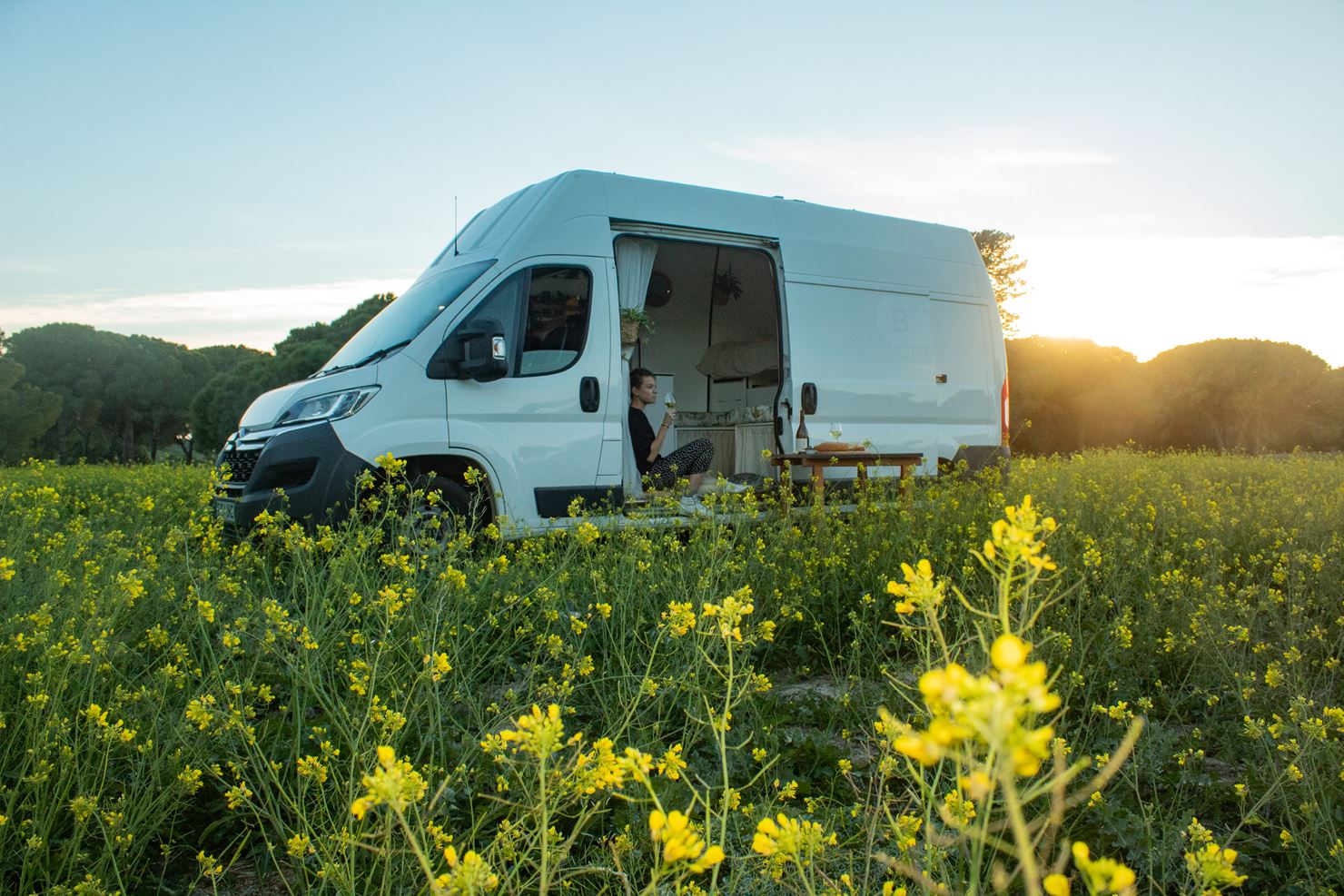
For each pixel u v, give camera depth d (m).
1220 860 1.05
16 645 2.58
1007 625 0.83
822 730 3.17
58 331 65.62
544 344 6.34
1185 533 5.85
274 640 2.76
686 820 0.89
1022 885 2.03
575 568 4.29
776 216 7.68
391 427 5.74
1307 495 7.52
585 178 6.74
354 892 1.86
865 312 8.00
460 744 2.80
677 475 7.05
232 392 48.62
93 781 2.31
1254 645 3.49
